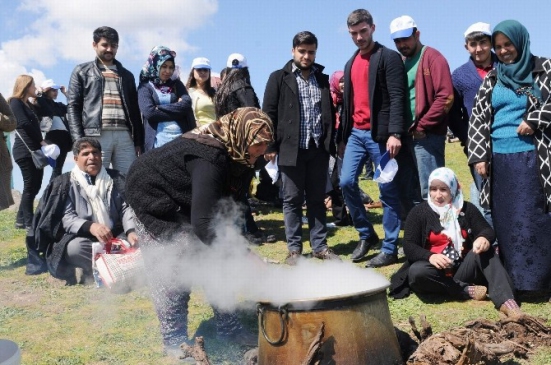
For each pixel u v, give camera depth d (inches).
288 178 236.5
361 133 233.3
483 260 183.3
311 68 236.7
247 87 237.6
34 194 317.4
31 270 243.4
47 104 344.8
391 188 228.4
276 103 234.5
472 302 187.9
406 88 224.1
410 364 128.8
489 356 132.5
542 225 180.4
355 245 268.2
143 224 144.6
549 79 176.1
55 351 164.7
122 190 237.0
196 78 278.5
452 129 230.4
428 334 142.1
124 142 265.0
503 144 184.1
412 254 190.5
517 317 155.5
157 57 255.3
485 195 189.8
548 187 177.6
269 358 127.8
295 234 240.1
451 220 191.6
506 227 184.7
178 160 138.2
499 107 185.2
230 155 135.0
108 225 231.3
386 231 231.9
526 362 142.4
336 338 121.3
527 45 180.9
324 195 240.1
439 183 191.2
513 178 182.2
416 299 193.2
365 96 230.4
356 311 122.8
